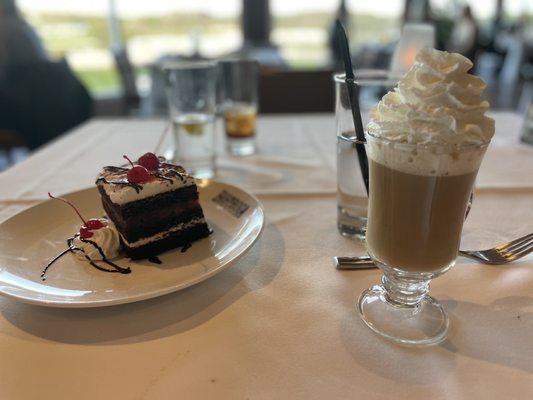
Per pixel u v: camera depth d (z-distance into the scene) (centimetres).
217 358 56
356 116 79
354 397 50
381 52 439
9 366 55
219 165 138
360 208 85
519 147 145
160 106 370
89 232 79
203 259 77
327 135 170
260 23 573
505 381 52
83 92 294
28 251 79
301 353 57
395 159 57
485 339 59
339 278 74
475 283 72
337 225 93
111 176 84
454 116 54
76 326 62
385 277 70
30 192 115
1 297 68
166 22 523
